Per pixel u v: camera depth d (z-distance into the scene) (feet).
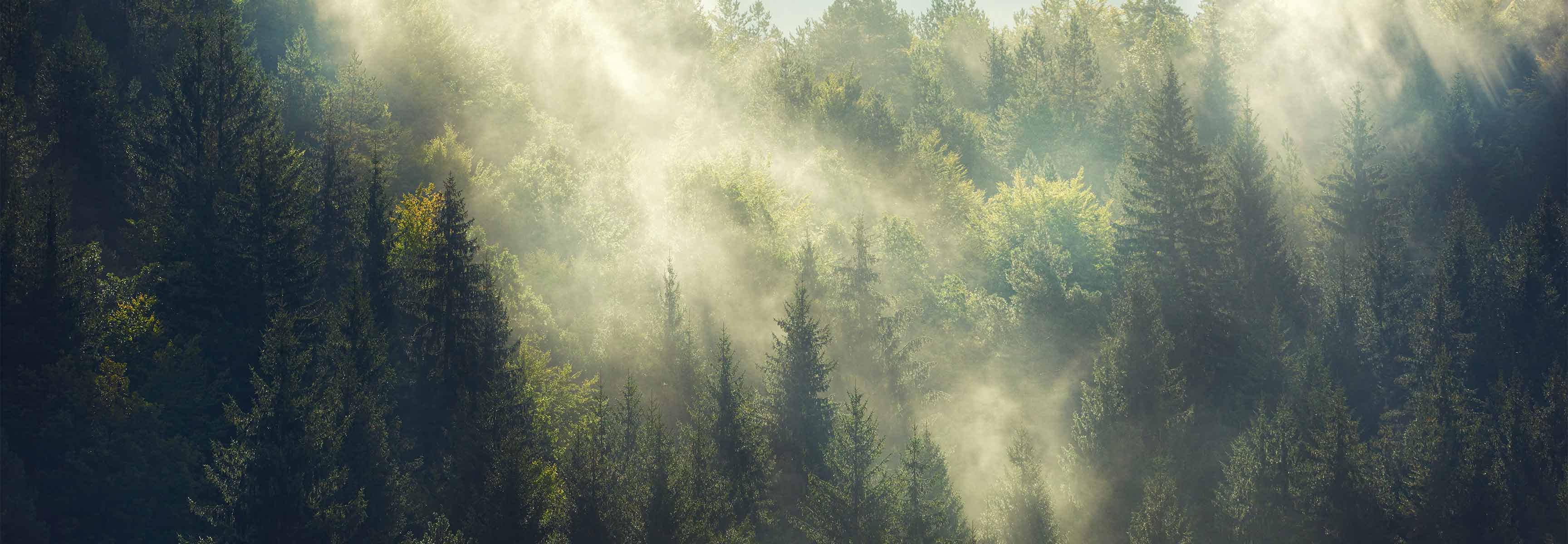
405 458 138.92
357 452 126.52
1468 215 259.60
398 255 153.79
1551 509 176.45
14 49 170.30
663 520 129.49
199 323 139.23
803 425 156.56
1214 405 189.88
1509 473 180.86
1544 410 190.60
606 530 128.06
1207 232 222.48
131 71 189.47
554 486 130.11
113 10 193.16
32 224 130.82
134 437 119.14
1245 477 163.43
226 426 131.34
